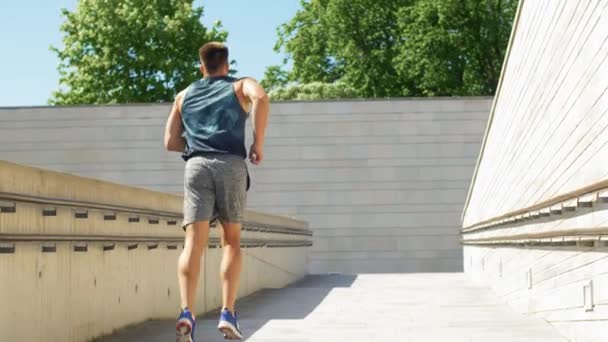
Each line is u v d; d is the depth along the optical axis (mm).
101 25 42312
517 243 11047
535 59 9641
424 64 41562
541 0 9211
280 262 18438
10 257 5605
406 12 42406
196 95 5613
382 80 44125
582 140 7227
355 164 25812
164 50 43000
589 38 6980
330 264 25672
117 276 8047
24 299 5836
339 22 44562
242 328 8680
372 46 44875
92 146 25859
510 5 41562
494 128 13688
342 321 9547
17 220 5633
